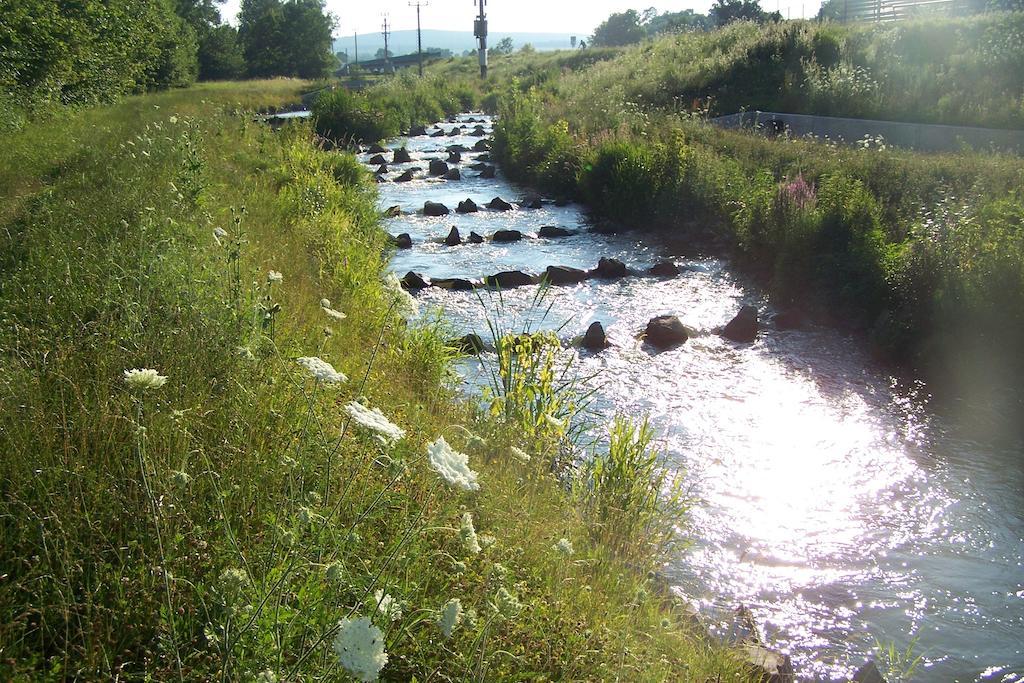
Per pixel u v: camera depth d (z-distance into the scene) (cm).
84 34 2497
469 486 240
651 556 522
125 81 3075
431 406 602
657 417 805
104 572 294
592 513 521
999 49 2506
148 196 824
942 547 600
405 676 288
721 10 7769
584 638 336
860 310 1056
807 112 2544
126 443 357
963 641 504
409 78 4997
